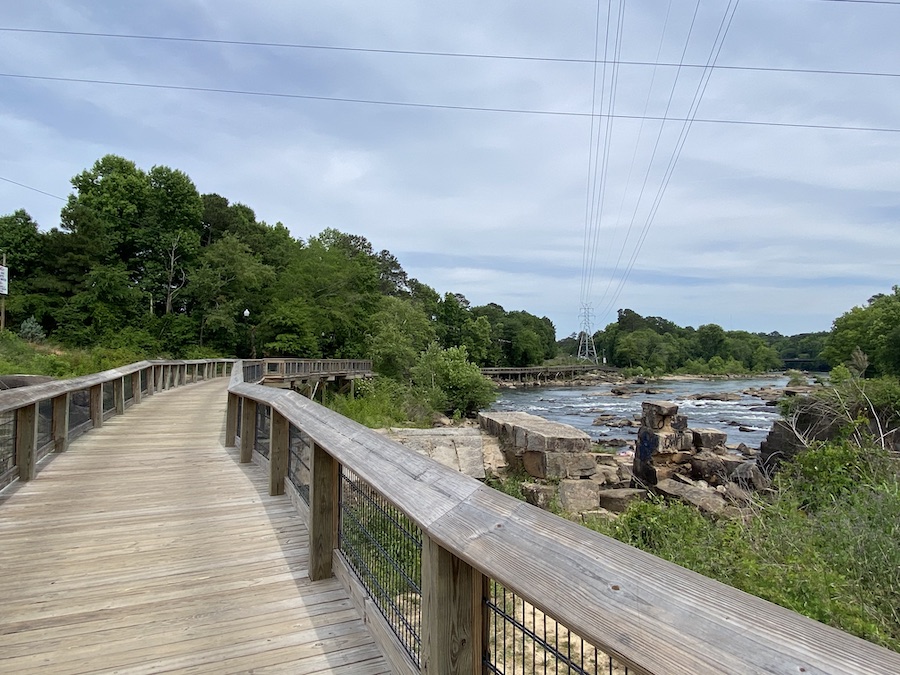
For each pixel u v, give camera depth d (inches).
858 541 143.3
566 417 1261.1
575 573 43.5
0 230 1523.1
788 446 380.5
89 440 301.3
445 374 1076.5
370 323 1795.0
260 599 116.6
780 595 123.9
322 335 1742.1
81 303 1439.5
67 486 204.2
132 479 217.0
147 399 523.2
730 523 191.3
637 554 41.5
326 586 123.5
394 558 92.5
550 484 425.1
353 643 99.0
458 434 494.0
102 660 92.3
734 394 1838.1
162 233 1850.4
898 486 168.1
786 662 28.5
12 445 204.5
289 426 199.0
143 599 115.7
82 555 139.6
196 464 246.5
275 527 163.0
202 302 1697.8
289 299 1722.4
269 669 90.4
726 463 439.5
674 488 372.5
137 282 1749.5
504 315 4060.0
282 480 198.8
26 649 95.3
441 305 2962.6
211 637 100.7
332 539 128.7
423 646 69.7
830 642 28.3
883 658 26.1
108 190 1818.4
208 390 647.1
